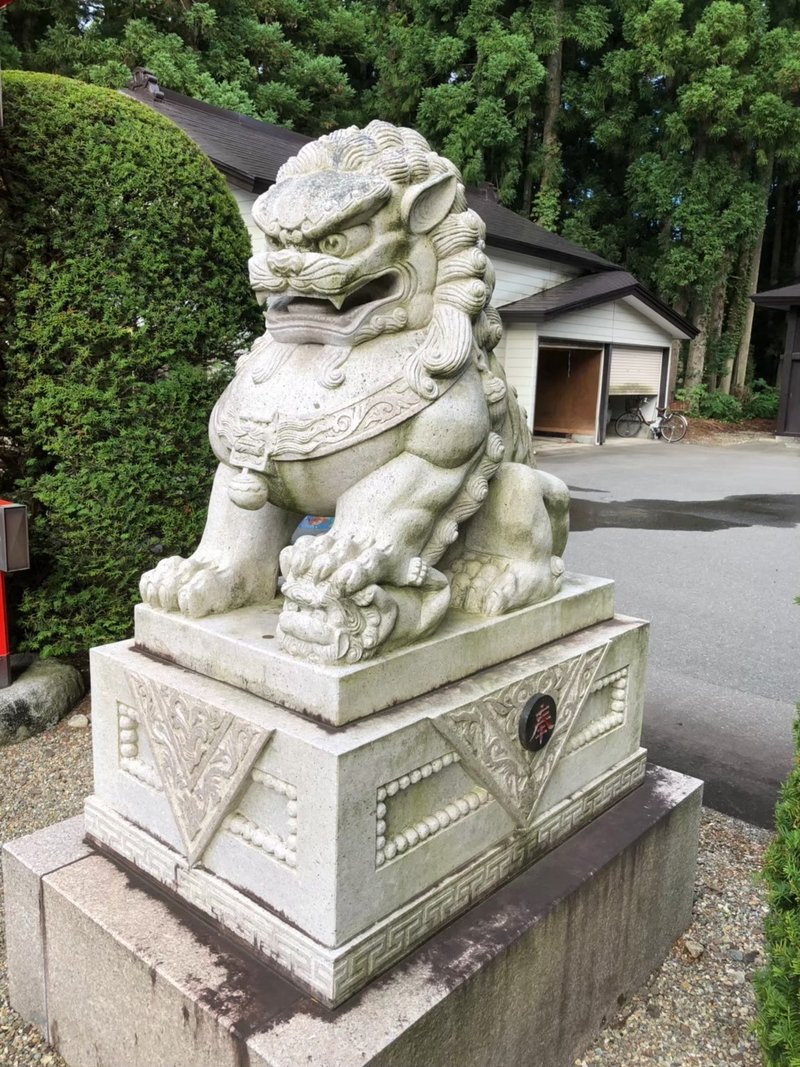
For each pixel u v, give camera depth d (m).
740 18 15.54
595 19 16.66
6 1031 1.78
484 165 17.81
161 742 1.58
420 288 1.51
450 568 1.79
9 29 13.58
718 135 16.11
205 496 3.44
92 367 3.18
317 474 1.49
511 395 1.86
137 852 1.66
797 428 15.15
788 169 18.36
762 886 2.38
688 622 4.93
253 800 1.44
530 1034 1.62
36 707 3.12
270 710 1.43
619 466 11.58
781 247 23.12
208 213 3.36
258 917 1.41
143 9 13.55
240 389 1.58
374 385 1.45
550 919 1.62
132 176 3.17
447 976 1.40
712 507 8.66
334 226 1.39
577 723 1.91
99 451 3.19
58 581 3.28
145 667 1.63
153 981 1.40
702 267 16.66
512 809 1.68
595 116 17.48
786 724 3.51
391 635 1.46
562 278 13.55
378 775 1.35
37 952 1.71
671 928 2.12
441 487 1.51
